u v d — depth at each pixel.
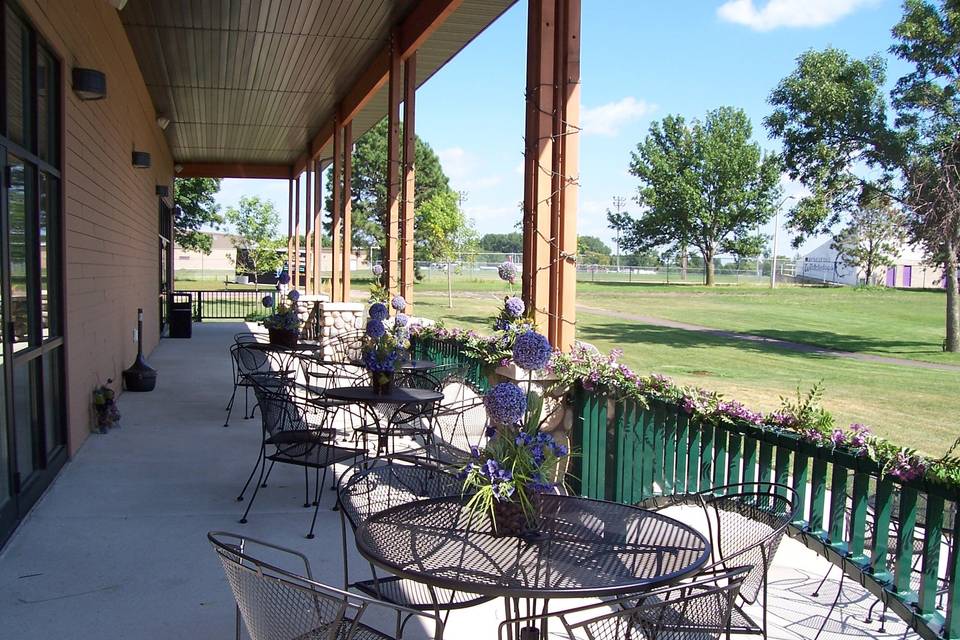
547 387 4.52
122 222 8.01
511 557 2.19
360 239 41.94
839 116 14.90
